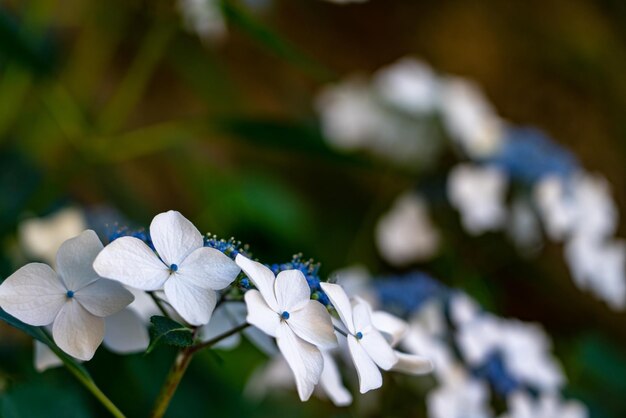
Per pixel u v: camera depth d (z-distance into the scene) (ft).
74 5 3.29
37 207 2.71
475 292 2.97
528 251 2.84
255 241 3.01
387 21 5.24
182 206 4.17
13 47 2.32
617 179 5.11
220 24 2.67
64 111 2.58
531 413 2.00
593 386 2.83
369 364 1.42
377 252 3.80
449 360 2.02
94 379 2.02
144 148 2.58
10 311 1.39
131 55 4.03
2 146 2.83
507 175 2.67
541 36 5.30
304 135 2.47
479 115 3.16
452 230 3.02
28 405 1.69
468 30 5.26
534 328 2.19
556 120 5.18
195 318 1.38
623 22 5.48
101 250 1.40
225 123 2.49
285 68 5.01
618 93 5.29
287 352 1.38
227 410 2.22
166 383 1.51
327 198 4.46
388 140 3.26
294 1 5.11
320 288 1.47
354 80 3.54
